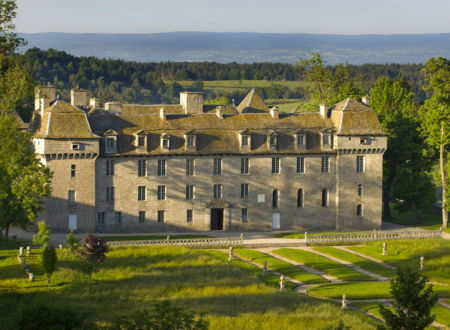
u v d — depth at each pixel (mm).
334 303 80000
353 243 115812
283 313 73750
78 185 116000
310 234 123000
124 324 62938
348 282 91375
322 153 129875
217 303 77250
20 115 151000
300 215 130000
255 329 69062
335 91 182375
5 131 104750
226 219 126000
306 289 87250
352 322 70875
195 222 124750
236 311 74250
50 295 78250
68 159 115062
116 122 121250
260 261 100938
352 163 131750
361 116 132500
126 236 115438
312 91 187625
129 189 120250
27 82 133250
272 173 128250
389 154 147500
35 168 103438
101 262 86562
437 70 138250
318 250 110375
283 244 112625
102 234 117625
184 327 61906
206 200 125000
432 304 58812
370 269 98562
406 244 112438
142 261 95500
